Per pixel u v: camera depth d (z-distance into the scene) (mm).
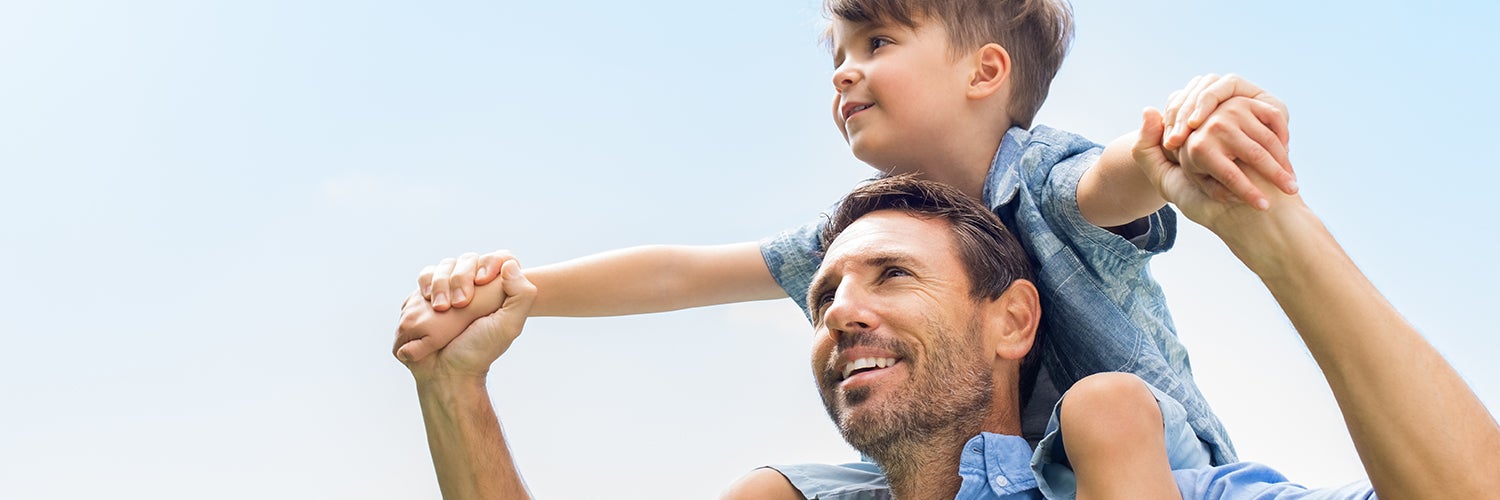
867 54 1607
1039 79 1683
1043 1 1692
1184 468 1237
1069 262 1398
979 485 1170
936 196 1324
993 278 1277
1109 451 1081
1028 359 1354
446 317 1326
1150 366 1390
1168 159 1114
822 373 1256
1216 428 1420
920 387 1213
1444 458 936
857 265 1256
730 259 1667
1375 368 960
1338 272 990
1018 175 1454
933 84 1567
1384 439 956
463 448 1323
